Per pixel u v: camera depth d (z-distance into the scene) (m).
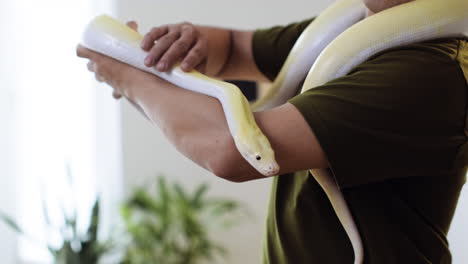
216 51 1.48
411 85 0.93
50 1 3.99
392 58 0.98
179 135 1.01
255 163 0.90
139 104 1.11
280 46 1.44
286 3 3.60
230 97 0.97
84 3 3.98
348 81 0.96
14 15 3.94
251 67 1.51
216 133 0.98
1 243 3.86
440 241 1.09
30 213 4.08
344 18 1.23
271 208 1.24
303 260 1.12
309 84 1.11
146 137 3.96
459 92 0.97
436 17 1.02
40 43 4.01
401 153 0.95
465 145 1.02
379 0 1.10
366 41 1.05
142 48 1.10
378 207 1.05
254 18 3.70
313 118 0.93
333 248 1.09
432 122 0.95
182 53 1.09
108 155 4.07
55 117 4.07
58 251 3.22
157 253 3.68
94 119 4.06
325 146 0.92
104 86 4.04
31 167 4.07
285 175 1.19
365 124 0.92
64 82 4.06
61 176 4.05
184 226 3.53
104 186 4.06
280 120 0.95
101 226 3.94
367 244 1.06
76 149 4.09
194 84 1.04
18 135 3.99
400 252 1.05
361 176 0.95
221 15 3.77
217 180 3.88
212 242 3.86
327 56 1.09
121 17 3.92
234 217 3.84
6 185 3.88
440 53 0.97
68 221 3.26
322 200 1.11
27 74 4.02
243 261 3.84
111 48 1.13
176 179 3.94
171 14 3.86
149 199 3.59
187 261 3.54
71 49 4.02
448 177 1.08
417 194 1.06
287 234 1.15
